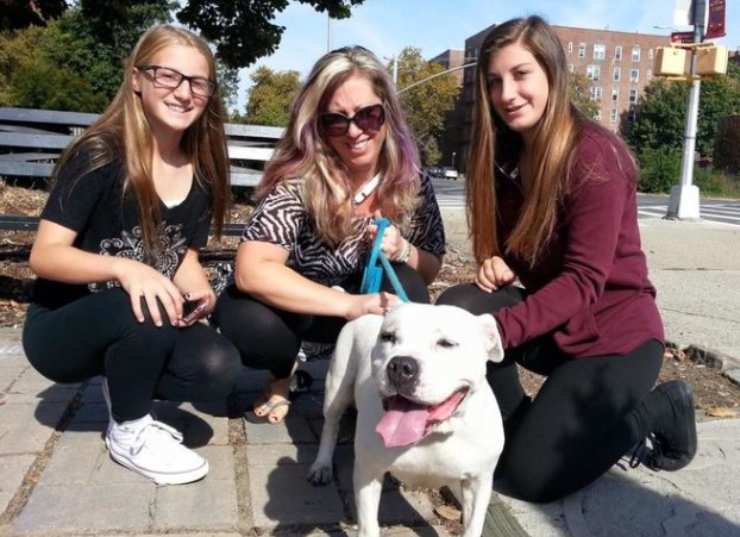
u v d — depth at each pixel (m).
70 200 2.64
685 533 2.50
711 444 3.20
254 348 3.07
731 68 65.94
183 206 2.92
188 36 2.72
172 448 2.72
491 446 2.23
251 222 3.01
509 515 2.58
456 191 24.69
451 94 60.03
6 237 6.76
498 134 3.00
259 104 49.81
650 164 32.69
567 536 2.48
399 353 2.12
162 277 2.64
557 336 2.84
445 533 2.46
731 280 6.92
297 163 2.96
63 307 2.72
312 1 7.60
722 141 42.91
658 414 2.81
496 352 2.33
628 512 2.63
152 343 2.61
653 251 8.63
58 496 2.54
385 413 2.12
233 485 2.70
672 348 4.59
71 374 2.79
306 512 2.54
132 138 2.67
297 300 2.87
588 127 2.78
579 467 2.65
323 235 3.02
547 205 2.77
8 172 5.61
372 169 3.07
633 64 80.75
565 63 2.75
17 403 3.34
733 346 4.59
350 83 2.85
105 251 2.80
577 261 2.70
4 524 2.37
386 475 2.83
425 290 3.29
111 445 2.79
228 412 3.40
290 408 3.46
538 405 2.76
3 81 28.73
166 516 2.46
